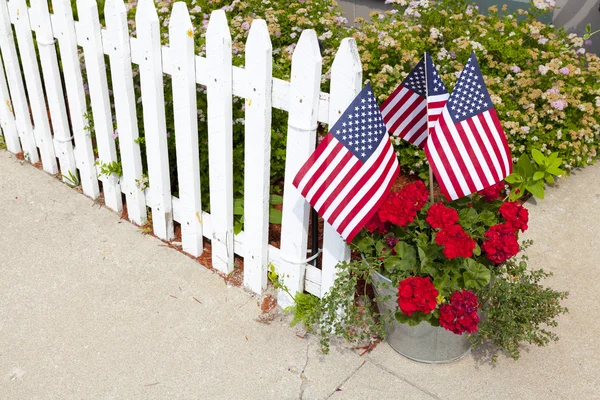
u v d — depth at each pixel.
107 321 3.15
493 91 4.25
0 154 4.58
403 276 2.72
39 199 4.08
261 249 3.18
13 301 3.27
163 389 2.80
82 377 2.86
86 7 3.35
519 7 5.20
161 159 3.44
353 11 5.80
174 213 3.66
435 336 2.82
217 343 3.04
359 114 2.47
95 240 3.71
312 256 3.16
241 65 3.81
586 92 4.37
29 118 4.30
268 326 3.14
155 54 3.14
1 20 3.94
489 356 2.98
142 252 3.62
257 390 2.81
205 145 3.68
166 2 4.61
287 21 4.65
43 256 3.58
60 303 3.26
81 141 3.90
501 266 2.88
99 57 3.46
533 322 2.87
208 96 3.01
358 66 2.51
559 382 2.85
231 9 4.71
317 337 3.09
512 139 4.07
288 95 2.77
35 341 3.04
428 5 4.68
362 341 3.05
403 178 4.21
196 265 3.54
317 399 2.77
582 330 3.12
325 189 2.60
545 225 3.88
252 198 3.09
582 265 3.55
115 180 3.83
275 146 3.85
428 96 2.65
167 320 3.16
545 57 4.35
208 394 2.79
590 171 4.41
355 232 2.62
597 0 4.96
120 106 3.47
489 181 2.63
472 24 4.70
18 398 2.76
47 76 3.86
